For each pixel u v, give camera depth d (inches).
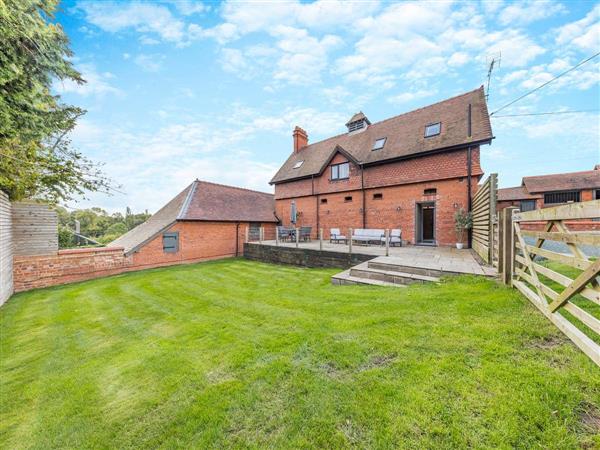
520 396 72.7
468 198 402.6
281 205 707.4
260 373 100.0
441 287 182.5
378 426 69.5
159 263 449.4
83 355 139.2
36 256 314.0
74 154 291.6
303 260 413.1
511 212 168.6
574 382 75.8
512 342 100.5
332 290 215.6
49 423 87.5
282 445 68.3
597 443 57.9
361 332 123.6
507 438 61.2
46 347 153.0
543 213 111.7
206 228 526.9
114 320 191.5
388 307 151.9
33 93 176.4
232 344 130.1
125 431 80.3
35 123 191.5
